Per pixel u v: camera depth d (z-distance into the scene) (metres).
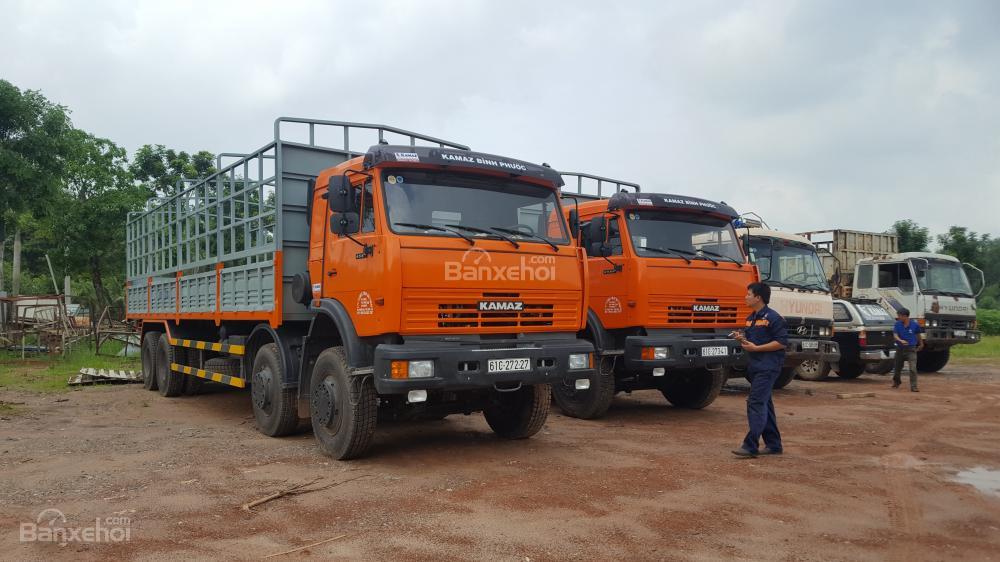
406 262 6.00
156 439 7.75
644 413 9.96
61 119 20.83
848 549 4.30
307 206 7.66
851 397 11.76
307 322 8.05
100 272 26.09
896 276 17.45
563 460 6.68
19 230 26.91
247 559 4.06
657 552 4.21
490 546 4.29
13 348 20.52
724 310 9.54
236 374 9.16
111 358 18.95
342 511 5.00
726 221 9.99
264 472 6.15
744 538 4.47
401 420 7.12
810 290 12.80
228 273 8.88
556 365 6.51
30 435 7.97
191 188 10.30
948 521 4.86
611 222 9.35
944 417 9.50
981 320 30.72
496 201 6.75
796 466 6.48
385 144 6.45
